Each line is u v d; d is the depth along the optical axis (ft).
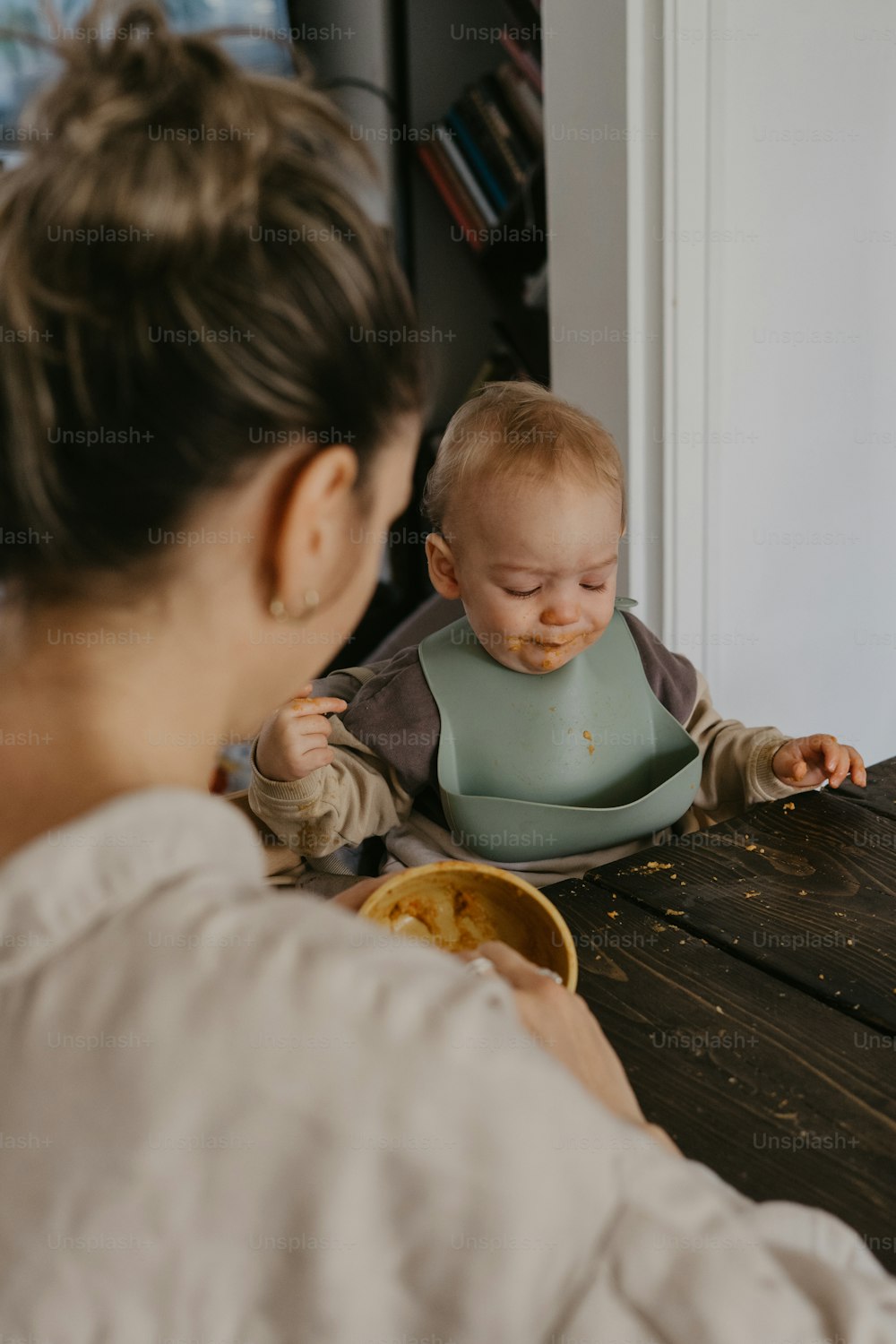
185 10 8.25
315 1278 1.18
